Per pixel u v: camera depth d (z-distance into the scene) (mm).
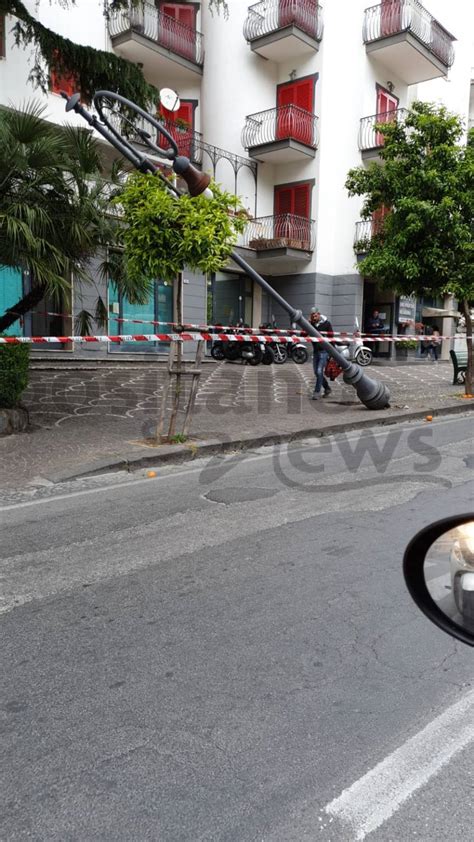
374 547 4500
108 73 10109
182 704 2660
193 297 21078
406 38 21922
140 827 1996
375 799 2115
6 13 9625
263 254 22516
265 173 23516
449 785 2186
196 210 6996
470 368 12750
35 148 7387
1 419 8109
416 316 25953
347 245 23328
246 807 2080
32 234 7156
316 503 5637
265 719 2555
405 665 2967
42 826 2002
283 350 20734
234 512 5398
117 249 8508
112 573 4098
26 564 4273
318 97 22562
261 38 21859
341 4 22453
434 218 11039
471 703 2668
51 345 16938
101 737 2449
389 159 11977
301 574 4039
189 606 3598
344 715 2582
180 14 22359
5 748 2391
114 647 3145
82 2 18578
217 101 22516
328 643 3166
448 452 7750
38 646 3166
